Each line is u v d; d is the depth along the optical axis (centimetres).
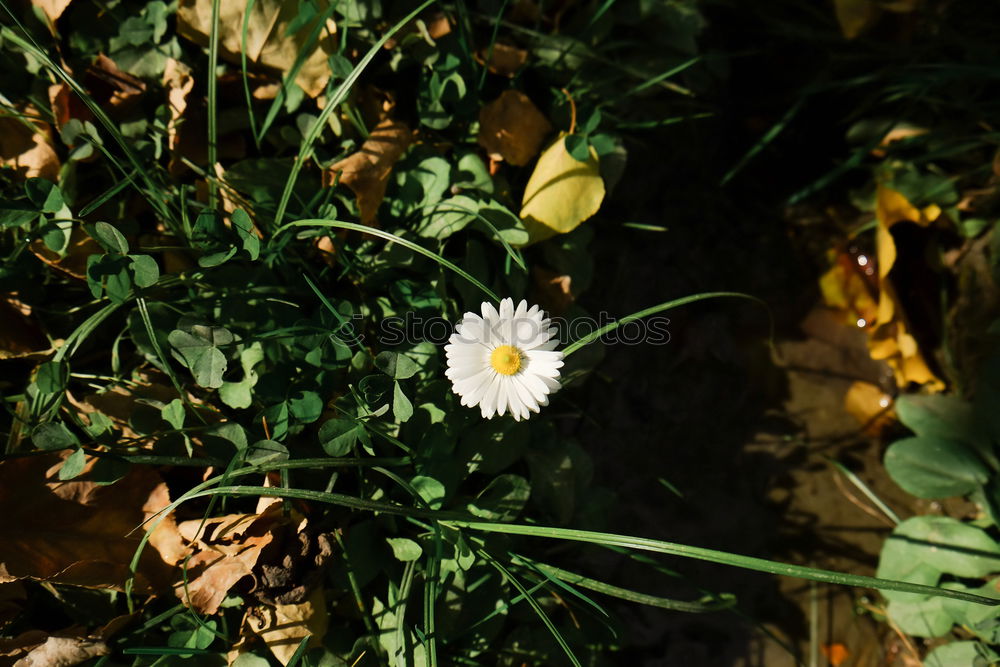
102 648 25
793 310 34
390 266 27
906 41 35
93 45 28
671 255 34
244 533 25
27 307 27
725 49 36
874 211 35
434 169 28
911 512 33
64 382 25
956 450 31
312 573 25
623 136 32
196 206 27
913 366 33
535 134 29
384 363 26
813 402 34
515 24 30
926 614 30
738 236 35
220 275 27
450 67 28
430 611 25
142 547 24
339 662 26
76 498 25
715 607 26
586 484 30
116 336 28
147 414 26
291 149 29
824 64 36
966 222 33
